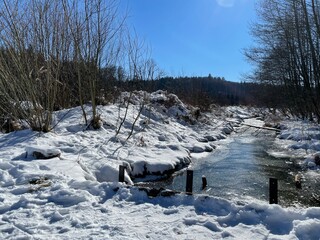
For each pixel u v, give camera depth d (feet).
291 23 74.79
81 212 15.31
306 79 74.74
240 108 168.14
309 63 74.69
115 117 47.14
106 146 35.19
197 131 65.92
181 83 98.27
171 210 15.12
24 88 34.27
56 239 12.52
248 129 86.89
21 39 33.04
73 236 12.79
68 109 47.16
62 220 14.47
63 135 36.52
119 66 48.14
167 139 48.01
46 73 35.81
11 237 12.75
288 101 95.81
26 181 20.31
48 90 35.37
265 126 89.15
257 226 13.25
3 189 18.90
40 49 35.70
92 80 40.34
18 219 14.57
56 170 23.30
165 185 30.63
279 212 13.67
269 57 87.97
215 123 81.71
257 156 45.60
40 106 35.32
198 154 46.26
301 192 28.09
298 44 76.18
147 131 47.70
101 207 15.92
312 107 76.38
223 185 30.83
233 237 12.44
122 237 12.55
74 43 38.04
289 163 40.47
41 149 26.48
